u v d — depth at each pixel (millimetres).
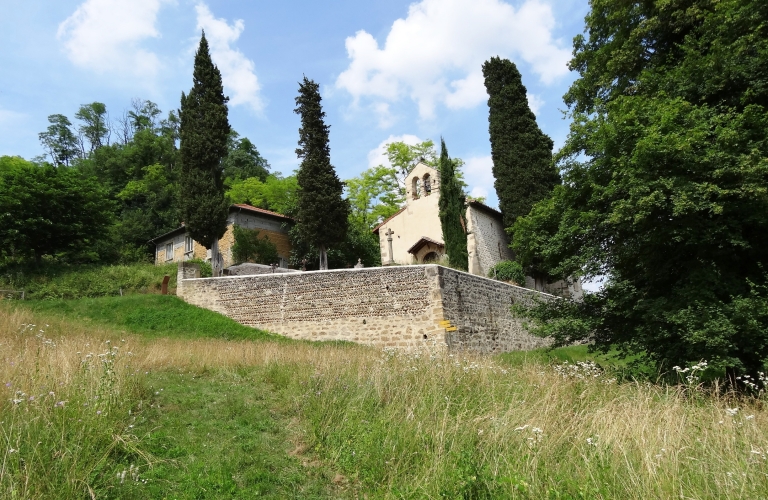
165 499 4879
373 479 5512
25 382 6508
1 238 25781
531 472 5070
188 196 24641
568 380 8781
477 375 8852
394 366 9297
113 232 38500
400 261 32062
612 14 17531
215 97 26250
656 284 12555
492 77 34562
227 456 5969
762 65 11477
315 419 7051
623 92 15742
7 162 37531
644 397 7387
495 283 21672
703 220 10977
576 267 12867
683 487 4664
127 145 56656
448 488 4863
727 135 10297
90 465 4887
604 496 4535
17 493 4227
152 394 7914
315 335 18859
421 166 32906
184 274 21875
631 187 10742
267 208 43594
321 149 27953
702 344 10242
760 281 11234
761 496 4473
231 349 12984
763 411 7773
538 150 32500
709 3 13672
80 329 15531
